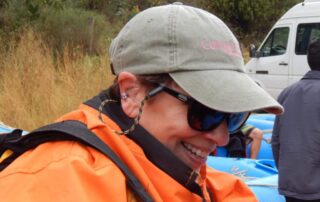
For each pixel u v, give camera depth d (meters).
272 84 10.60
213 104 1.13
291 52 10.23
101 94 1.35
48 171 1.08
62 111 6.69
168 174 1.25
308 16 10.06
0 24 10.06
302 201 3.27
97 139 1.16
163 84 1.22
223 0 21.31
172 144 1.25
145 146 1.24
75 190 1.05
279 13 21.81
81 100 7.05
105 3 15.36
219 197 1.52
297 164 3.28
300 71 10.12
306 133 3.27
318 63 3.36
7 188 1.06
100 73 7.76
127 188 1.15
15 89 6.77
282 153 3.38
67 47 8.58
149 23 1.21
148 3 16.52
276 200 3.36
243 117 1.27
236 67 1.19
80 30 10.70
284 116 3.38
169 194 1.21
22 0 10.74
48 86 6.98
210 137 1.24
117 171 1.12
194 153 1.27
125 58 1.24
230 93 1.14
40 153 1.14
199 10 1.24
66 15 10.88
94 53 10.73
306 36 10.05
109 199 1.08
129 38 1.24
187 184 1.26
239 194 1.58
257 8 21.38
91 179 1.08
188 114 1.21
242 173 4.17
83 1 14.38
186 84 1.16
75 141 1.15
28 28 9.52
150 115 1.25
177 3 1.30
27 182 1.07
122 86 1.25
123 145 1.18
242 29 21.89
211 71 1.17
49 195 1.05
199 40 1.18
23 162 1.12
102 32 11.61
